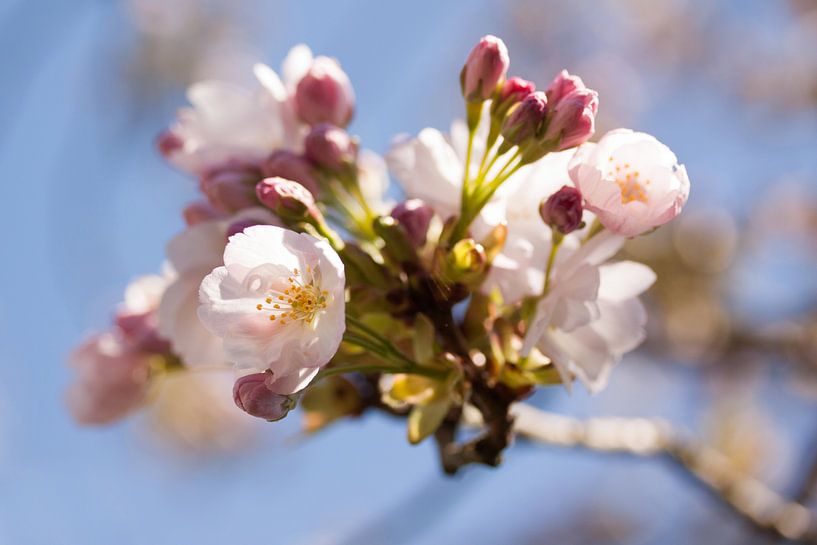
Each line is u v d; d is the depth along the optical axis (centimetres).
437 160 54
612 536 123
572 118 52
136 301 61
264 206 56
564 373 53
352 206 57
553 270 54
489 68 54
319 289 51
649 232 52
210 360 56
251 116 58
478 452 55
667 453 64
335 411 58
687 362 103
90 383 61
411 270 54
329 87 58
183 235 56
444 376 54
